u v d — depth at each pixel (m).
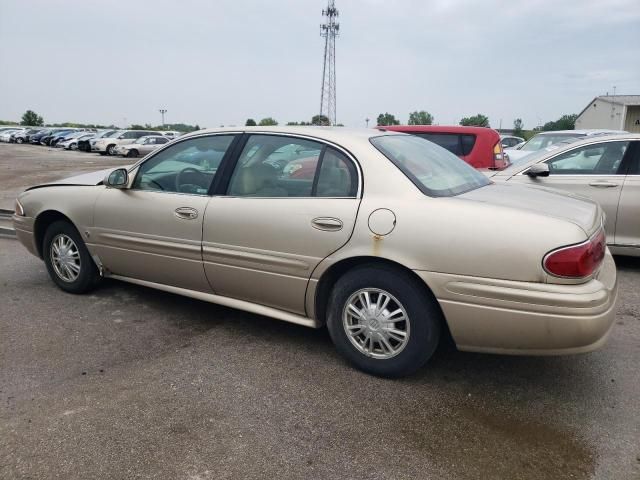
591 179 5.71
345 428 2.80
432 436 2.74
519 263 2.79
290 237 3.39
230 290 3.81
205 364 3.51
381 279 3.15
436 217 2.99
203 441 2.68
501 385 3.26
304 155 3.51
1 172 17.50
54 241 4.80
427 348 3.13
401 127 8.75
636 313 4.43
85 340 3.86
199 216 3.79
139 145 29.09
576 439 2.72
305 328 4.12
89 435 2.72
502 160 8.45
